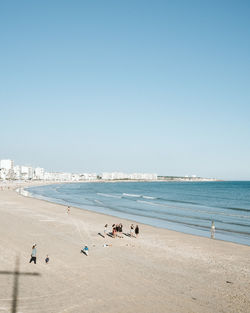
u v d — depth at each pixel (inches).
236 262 907.4
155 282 708.0
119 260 876.0
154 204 2967.5
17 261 826.2
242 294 652.1
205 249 1067.3
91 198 3698.3
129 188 7062.0
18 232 1224.8
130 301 597.0
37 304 569.6
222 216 2108.8
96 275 737.6
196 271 807.1
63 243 1061.8
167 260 903.1
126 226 1535.4
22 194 3846.0
